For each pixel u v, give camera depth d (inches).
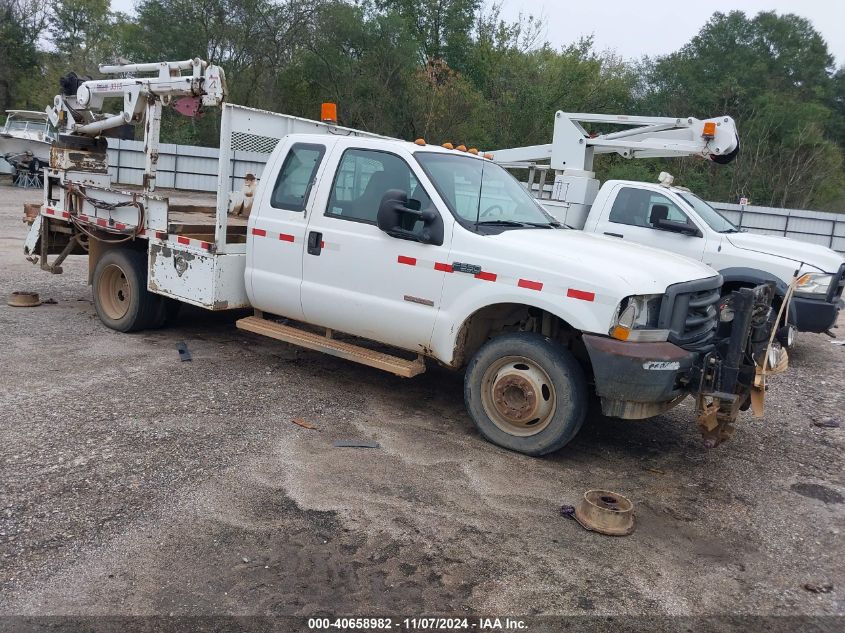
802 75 2060.8
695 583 140.2
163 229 266.5
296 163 241.4
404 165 216.1
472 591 131.1
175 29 1395.2
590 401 230.1
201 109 263.4
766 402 275.6
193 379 237.8
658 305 185.9
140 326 289.3
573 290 181.8
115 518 146.9
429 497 166.4
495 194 230.5
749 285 337.1
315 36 1368.1
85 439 182.7
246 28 1402.6
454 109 1305.4
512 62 1453.0
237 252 256.4
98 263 296.5
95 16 1946.4
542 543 150.1
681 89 1860.2
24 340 269.6
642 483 187.3
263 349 282.8
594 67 1446.9
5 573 126.7
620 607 129.6
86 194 298.2
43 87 1763.0
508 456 194.9
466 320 201.0
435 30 1606.8
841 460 216.5
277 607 122.6
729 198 1542.8
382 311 215.5
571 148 432.1
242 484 165.3
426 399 238.8
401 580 132.8
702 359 188.4
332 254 225.3
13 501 149.9
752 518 171.8
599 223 373.1
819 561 152.6
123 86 282.5
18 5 1857.8
